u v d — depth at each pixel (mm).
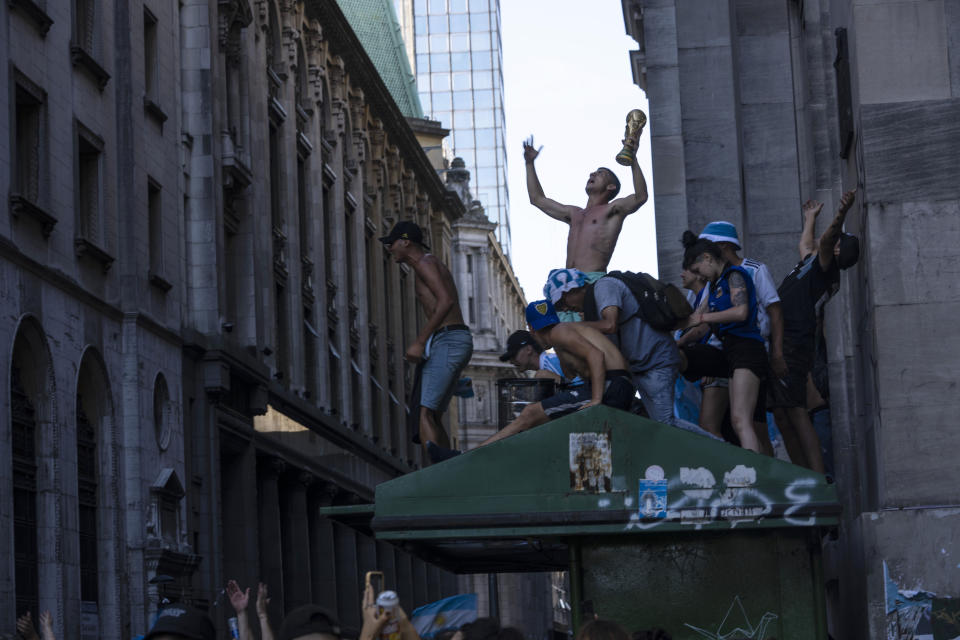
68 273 28484
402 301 66750
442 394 11172
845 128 9422
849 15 8766
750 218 14891
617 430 7684
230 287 40375
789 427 9656
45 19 27406
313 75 51844
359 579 56625
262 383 40438
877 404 8289
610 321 8891
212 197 36938
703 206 15148
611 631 5594
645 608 7797
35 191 27328
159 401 33062
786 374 9250
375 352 59312
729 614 7738
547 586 100250
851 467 12344
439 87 129000
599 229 11859
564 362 9328
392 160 65188
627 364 9070
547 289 9273
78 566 27625
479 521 7684
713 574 7781
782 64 15031
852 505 12258
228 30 39750
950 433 8062
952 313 8148
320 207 51312
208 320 36438
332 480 50469
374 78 59719
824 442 12531
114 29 32250
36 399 26922
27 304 26094
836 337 12516
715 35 15297
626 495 7629
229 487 39750
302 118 50156
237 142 40562
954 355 8117
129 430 31109
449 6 130000
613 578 7836
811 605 7691
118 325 31125
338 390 52781
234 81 40500
